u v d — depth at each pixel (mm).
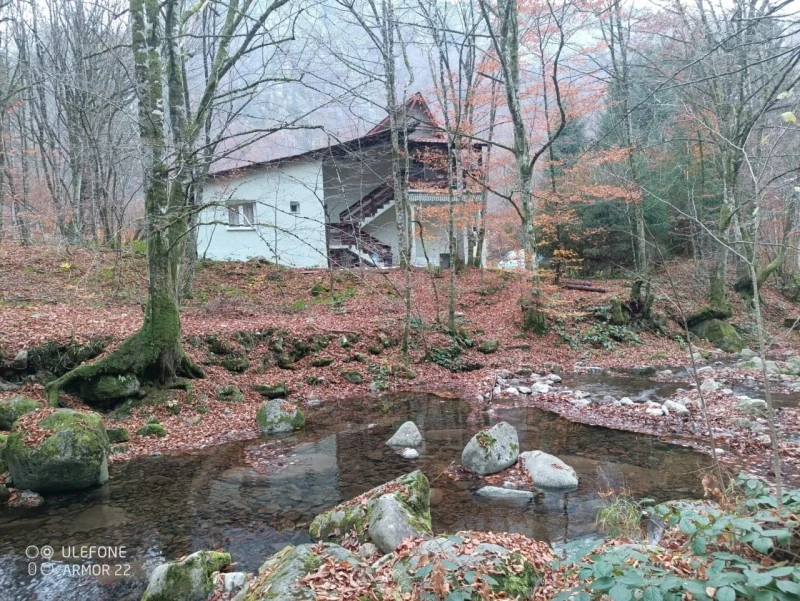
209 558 4207
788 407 8633
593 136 24781
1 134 17281
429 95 19500
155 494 5984
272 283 16891
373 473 6574
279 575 3525
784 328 17469
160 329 8945
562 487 5906
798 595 1885
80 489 6105
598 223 20625
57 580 4234
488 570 3240
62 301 12305
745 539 2188
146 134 8516
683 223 20078
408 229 15180
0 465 6102
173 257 9297
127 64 17188
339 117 20719
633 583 2092
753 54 14406
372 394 11211
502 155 19938
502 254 28984
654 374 12484
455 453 7266
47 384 8344
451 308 14164
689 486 5820
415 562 3432
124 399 8562
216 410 9234
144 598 3867
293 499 5801
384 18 15094
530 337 15359
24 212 18359
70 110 16359
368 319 14047
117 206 13453
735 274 20859
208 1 10164
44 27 19484
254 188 19953
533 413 9312
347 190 20750
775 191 13078
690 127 17406
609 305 16547
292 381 11148
